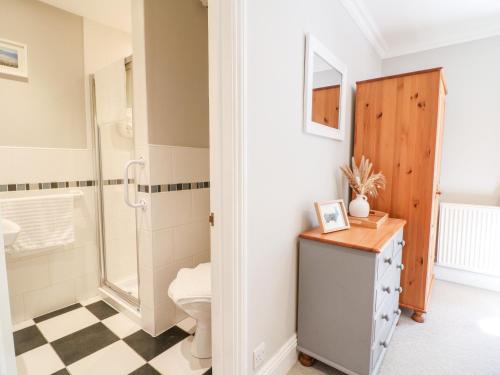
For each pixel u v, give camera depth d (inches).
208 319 59.5
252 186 45.7
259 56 45.3
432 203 74.4
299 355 61.9
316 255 56.8
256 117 45.5
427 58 107.0
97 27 87.5
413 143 75.7
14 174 71.8
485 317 79.6
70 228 79.0
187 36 72.0
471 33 97.3
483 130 98.4
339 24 74.4
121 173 89.7
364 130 83.0
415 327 74.9
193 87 74.5
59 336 68.7
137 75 65.1
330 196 75.7
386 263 57.7
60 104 80.3
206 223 80.1
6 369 29.9
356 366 53.1
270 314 52.6
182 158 72.4
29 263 75.4
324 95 67.2
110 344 65.8
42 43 76.4
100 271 89.3
